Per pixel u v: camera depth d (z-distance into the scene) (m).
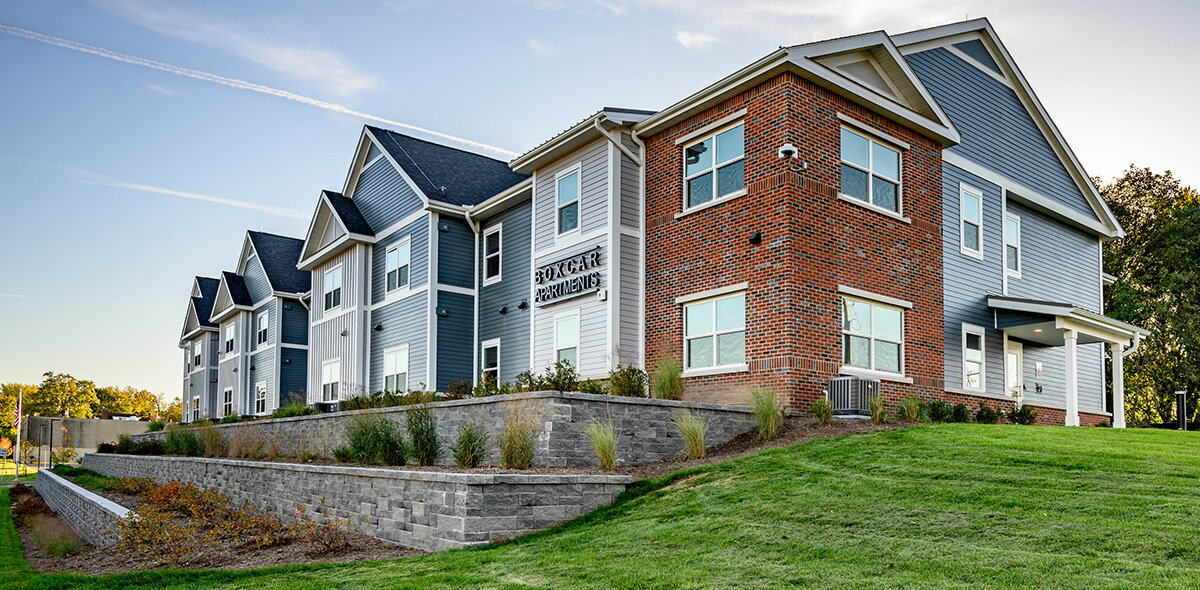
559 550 8.96
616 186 18.69
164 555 11.84
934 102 18.75
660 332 18.27
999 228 22.23
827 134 16.72
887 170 18.17
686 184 18.30
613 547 8.72
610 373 16.31
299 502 14.38
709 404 14.55
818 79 16.45
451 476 10.17
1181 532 7.16
